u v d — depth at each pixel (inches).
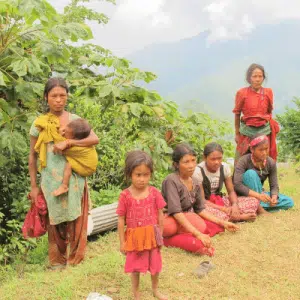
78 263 188.4
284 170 419.5
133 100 334.6
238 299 156.4
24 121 241.6
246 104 272.2
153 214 150.2
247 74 271.9
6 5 215.2
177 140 345.7
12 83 243.4
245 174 252.2
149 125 334.3
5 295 160.9
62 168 179.6
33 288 165.5
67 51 242.5
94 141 182.2
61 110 181.9
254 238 214.4
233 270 179.9
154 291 154.8
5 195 255.8
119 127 296.2
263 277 174.1
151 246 147.1
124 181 285.7
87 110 283.9
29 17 217.6
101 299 151.4
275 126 276.4
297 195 301.0
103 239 222.1
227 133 366.0
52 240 188.2
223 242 210.2
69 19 350.9
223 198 246.1
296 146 456.4
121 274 174.1
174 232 202.4
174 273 175.9
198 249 194.4
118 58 340.2
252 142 248.1
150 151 301.9
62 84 178.2
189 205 208.2
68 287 161.2
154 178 303.6
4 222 250.1
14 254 223.1
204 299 156.3
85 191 188.1
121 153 283.4
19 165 258.8
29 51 254.4
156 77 339.3
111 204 237.3
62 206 180.7
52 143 179.3
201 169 234.4
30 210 187.3
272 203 249.3
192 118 357.4
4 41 231.1
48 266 195.2
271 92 272.8
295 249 200.5
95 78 337.1
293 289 163.5
